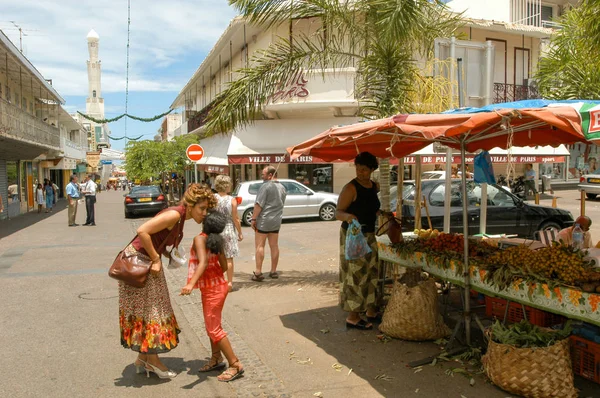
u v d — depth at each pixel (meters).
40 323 6.09
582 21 7.50
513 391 3.84
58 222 19.66
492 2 26.97
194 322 6.09
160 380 4.39
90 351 5.12
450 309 6.21
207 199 4.28
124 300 4.23
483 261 4.62
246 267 9.28
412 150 6.34
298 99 18.45
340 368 4.54
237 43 23.69
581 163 29.11
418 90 7.94
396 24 6.92
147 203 21.39
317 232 14.21
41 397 4.07
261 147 19.75
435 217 10.02
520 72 23.73
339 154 6.46
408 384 4.16
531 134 5.60
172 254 4.38
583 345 4.12
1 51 17.33
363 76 7.90
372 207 5.37
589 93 9.88
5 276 8.91
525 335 3.90
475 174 5.43
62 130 39.06
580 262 3.83
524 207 10.64
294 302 6.80
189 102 43.25
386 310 5.30
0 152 19.09
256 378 4.38
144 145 28.27
